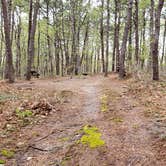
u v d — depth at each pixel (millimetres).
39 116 9680
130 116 8922
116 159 6293
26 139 7949
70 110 10328
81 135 7625
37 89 14664
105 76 26281
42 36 44094
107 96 12250
